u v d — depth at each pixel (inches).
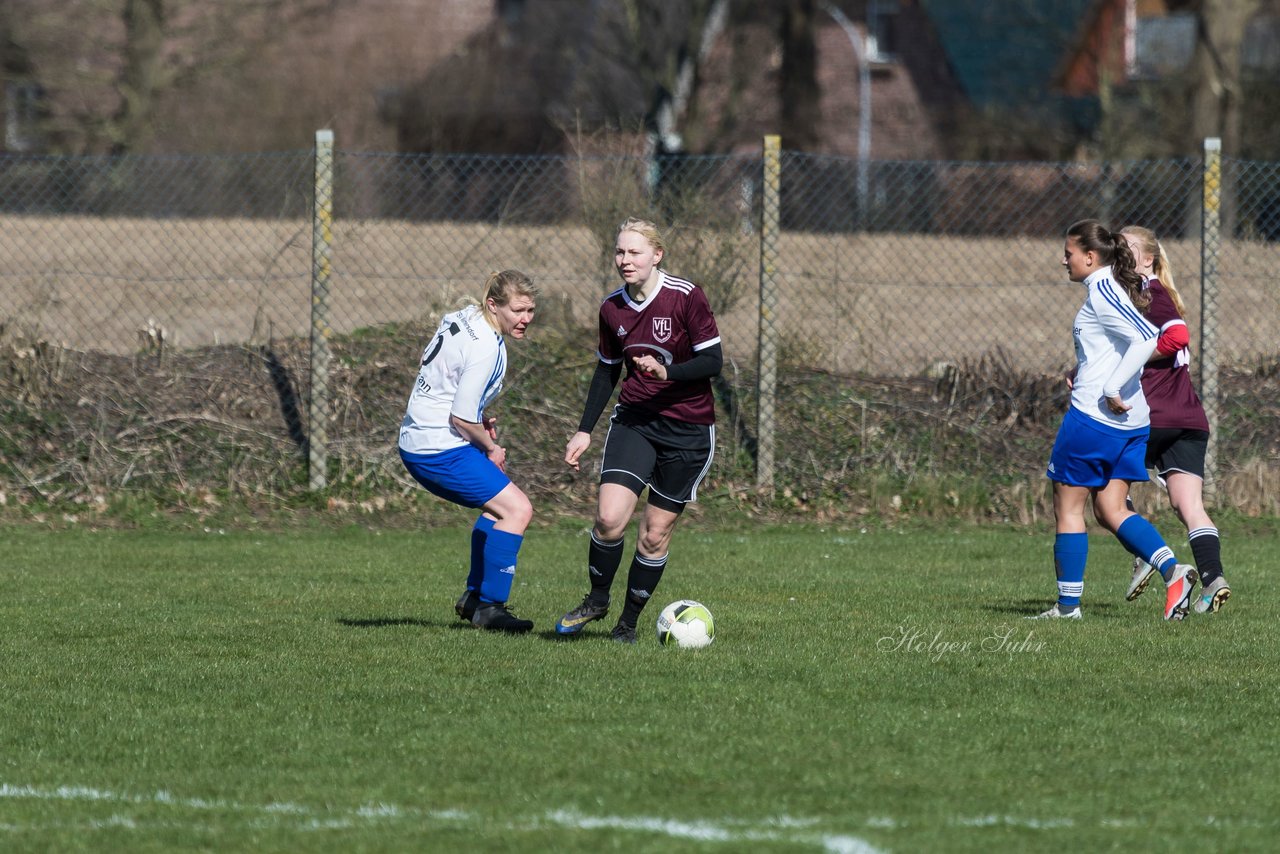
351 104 4630.9
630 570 1072.8
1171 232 2487.7
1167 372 1200.8
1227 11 3720.5
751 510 1835.6
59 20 4089.6
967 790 710.5
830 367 2098.9
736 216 2022.6
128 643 1073.5
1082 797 701.3
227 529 1721.2
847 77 5452.8
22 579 1374.3
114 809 682.2
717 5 4808.1
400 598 1284.4
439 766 748.0
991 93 5206.7
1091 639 1096.8
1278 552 1610.5
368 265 2327.8
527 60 5364.2
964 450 1941.4
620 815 671.1
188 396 1939.0
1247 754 777.6
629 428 1038.4
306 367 2004.2
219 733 814.5
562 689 916.6
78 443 1854.1
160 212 2972.4
